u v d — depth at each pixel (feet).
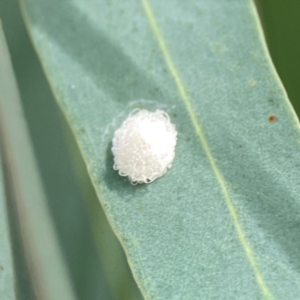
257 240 0.20
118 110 0.21
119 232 0.20
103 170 0.21
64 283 0.21
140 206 0.21
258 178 0.20
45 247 0.21
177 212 0.21
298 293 0.20
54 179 0.21
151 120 0.21
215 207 0.20
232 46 0.21
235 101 0.21
